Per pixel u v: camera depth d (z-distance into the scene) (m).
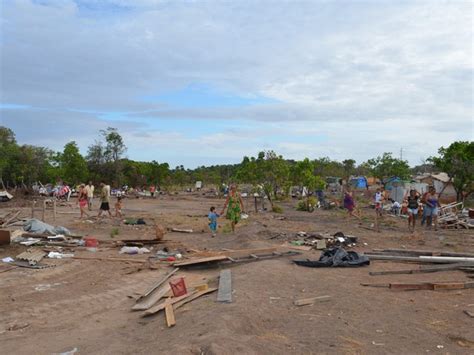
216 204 36.16
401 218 24.70
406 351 5.70
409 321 6.80
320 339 5.96
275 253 12.30
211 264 11.49
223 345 5.49
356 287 8.77
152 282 10.17
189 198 44.84
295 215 25.67
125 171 55.81
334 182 56.47
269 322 6.68
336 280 9.34
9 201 33.62
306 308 7.38
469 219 21.22
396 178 41.59
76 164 45.75
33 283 10.07
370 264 10.99
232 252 12.48
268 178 31.20
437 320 6.86
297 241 14.30
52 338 6.90
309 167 35.91
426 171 59.06
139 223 20.42
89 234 17.23
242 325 6.36
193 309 7.49
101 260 12.38
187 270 11.38
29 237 15.08
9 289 9.56
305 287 8.73
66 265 11.73
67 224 19.69
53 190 39.72
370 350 5.70
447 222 20.78
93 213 25.19
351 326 6.52
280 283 9.02
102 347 6.38
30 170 47.25
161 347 5.90
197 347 5.50
